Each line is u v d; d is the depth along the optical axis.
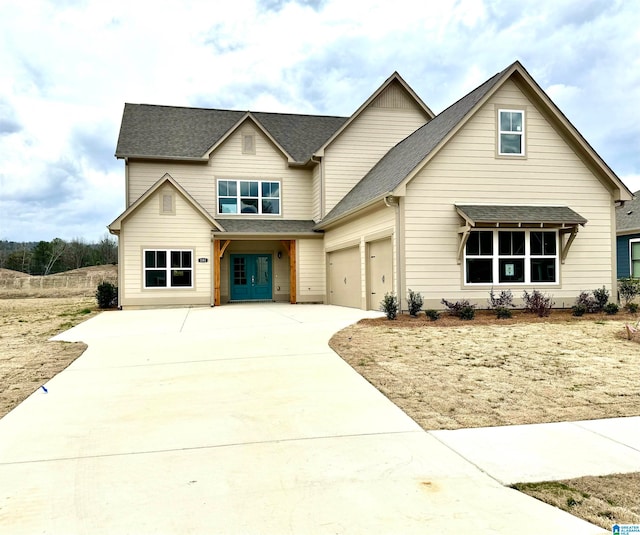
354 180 18.73
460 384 5.77
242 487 3.27
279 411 4.92
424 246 12.62
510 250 13.01
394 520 2.81
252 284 20.36
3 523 2.83
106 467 3.62
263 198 19.81
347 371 6.49
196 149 19.31
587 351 7.49
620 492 3.15
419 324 10.48
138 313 14.89
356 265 15.82
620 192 13.48
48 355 7.86
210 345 8.55
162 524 2.80
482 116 13.02
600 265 13.55
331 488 3.24
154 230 16.94
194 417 4.78
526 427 4.39
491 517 2.84
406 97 19.14
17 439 4.22
